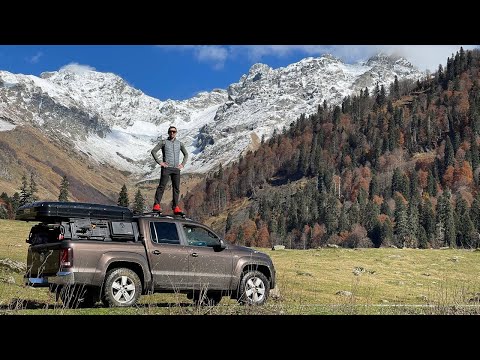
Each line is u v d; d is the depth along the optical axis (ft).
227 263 43.01
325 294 79.46
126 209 40.34
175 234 41.60
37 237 40.40
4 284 57.41
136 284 38.75
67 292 37.17
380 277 108.17
